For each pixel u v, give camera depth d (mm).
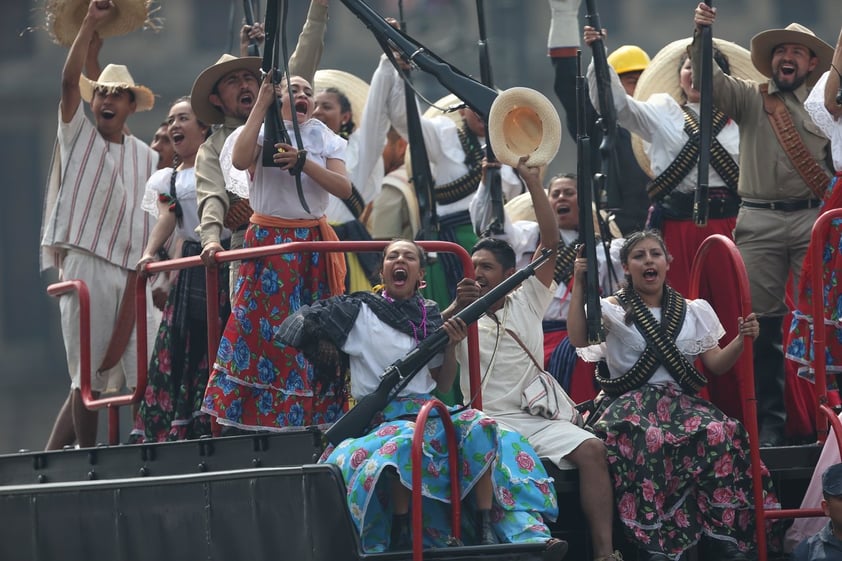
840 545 24516
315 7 29734
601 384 26172
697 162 29812
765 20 113125
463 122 32688
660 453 25031
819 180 28547
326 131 26781
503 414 26000
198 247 29391
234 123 28297
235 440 25844
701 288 29438
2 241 114938
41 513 25234
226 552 23516
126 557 24391
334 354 24406
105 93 32156
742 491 25219
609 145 28938
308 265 26531
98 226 31656
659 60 32406
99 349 31859
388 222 34188
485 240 26781
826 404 25766
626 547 25875
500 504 23688
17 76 114938
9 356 113938
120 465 27359
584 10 61125
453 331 23625
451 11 73438
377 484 23469
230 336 26141
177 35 114562
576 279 25375
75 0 32375
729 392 28703
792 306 30281
